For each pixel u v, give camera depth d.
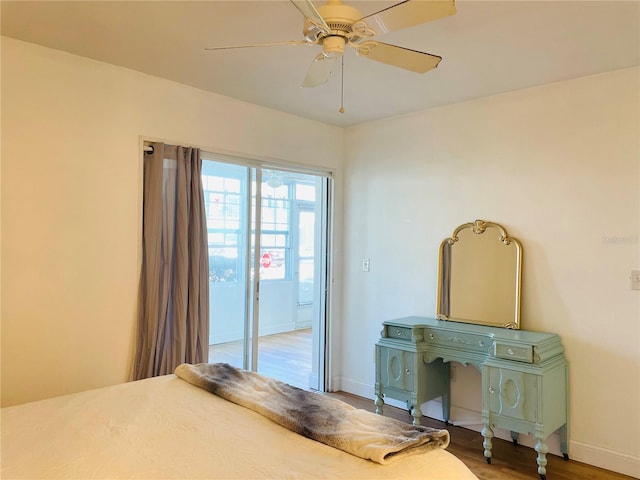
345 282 4.35
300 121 4.01
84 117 2.78
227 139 3.49
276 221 6.48
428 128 3.76
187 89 3.25
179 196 3.19
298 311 6.88
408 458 1.54
